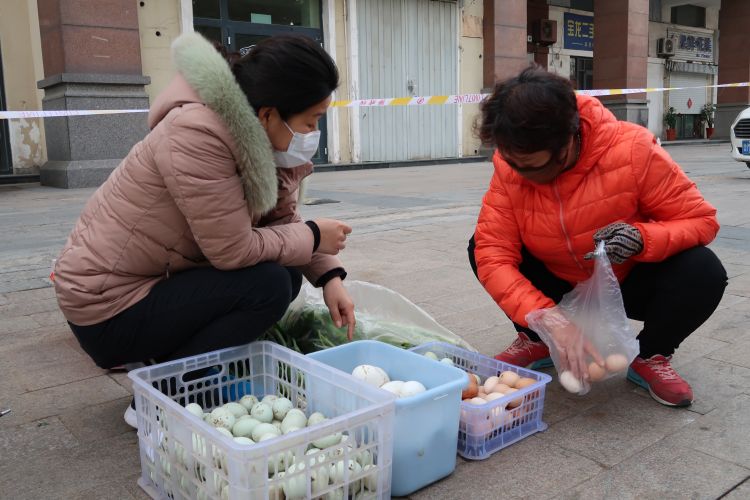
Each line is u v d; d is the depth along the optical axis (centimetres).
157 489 158
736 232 484
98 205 175
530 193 201
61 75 837
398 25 1297
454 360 217
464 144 1438
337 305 204
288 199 198
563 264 213
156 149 161
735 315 289
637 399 208
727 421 191
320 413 166
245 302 179
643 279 208
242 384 195
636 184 193
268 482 131
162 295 176
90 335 178
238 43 1152
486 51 1410
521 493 157
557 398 211
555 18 1814
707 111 2225
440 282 360
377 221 573
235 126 158
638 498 153
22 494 157
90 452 178
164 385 183
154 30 1035
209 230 164
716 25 2233
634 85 1548
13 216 622
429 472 160
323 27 1224
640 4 1524
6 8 952
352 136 1273
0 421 196
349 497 150
